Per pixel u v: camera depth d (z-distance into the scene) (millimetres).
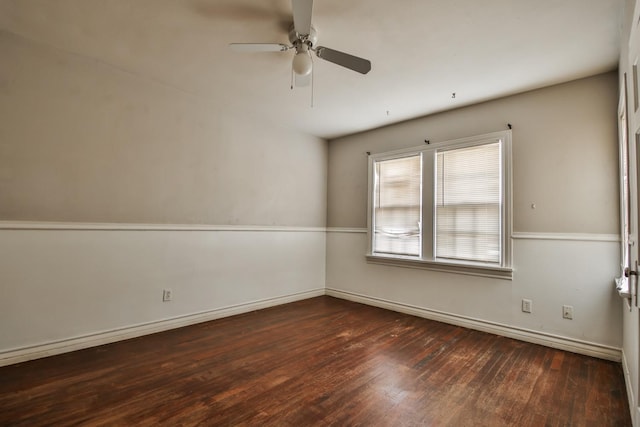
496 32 2301
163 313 3271
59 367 2410
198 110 3559
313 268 4871
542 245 3086
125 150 3033
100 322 2865
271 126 4305
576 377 2396
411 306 4020
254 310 4078
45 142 2613
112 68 2953
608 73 2812
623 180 2441
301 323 3598
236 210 3912
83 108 2799
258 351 2795
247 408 1934
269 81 3186
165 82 3242
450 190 3764
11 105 2469
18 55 2500
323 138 5039
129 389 2121
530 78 2963
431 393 2145
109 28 2385
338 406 1973
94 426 1731
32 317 2529
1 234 2410
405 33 2328
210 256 3656
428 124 3984
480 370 2494
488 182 3471
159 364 2504
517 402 2053
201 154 3584
